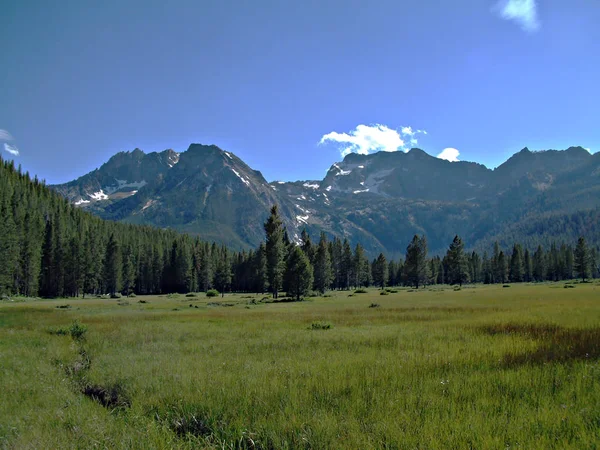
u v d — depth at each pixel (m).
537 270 162.00
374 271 156.50
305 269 73.62
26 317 35.22
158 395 9.78
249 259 143.25
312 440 6.66
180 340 19.88
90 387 11.94
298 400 8.56
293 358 13.57
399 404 7.86
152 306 56.97
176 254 142.12
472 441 5.99
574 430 6.31
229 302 67.44
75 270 105.56
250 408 8.45
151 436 7.48
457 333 18.64
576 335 15.65
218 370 11.93
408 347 15.02
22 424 8.59
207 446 7.08
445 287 122.06
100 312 42.38
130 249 139.62
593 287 71.12
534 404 7.61
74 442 7.54
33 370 13.75
